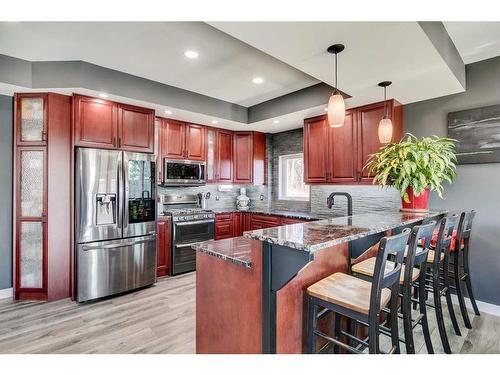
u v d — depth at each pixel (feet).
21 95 9.45
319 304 4.71
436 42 6.34
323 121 12.03
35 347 6.76
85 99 9.73
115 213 10.21
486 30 7.12
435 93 9.25
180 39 7.53
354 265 6.26
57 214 9.62
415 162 7.62
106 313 8.69
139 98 10.17
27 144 9.50
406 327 5.16
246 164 15.69
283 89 11.39
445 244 7.12
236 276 5.16
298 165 15.90
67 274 9.85
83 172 9.55
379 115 10.19
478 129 8.80
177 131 13.17
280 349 4.62
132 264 10.56
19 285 9.62
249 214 15.51
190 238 13.11
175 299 9.83
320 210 13.92
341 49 6.27
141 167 10.94
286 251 4.23
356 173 10.82
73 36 7.38
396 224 5.77
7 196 10.09
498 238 8.54
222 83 10.75
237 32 5.66
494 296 8.61
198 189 15.44
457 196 9.27
